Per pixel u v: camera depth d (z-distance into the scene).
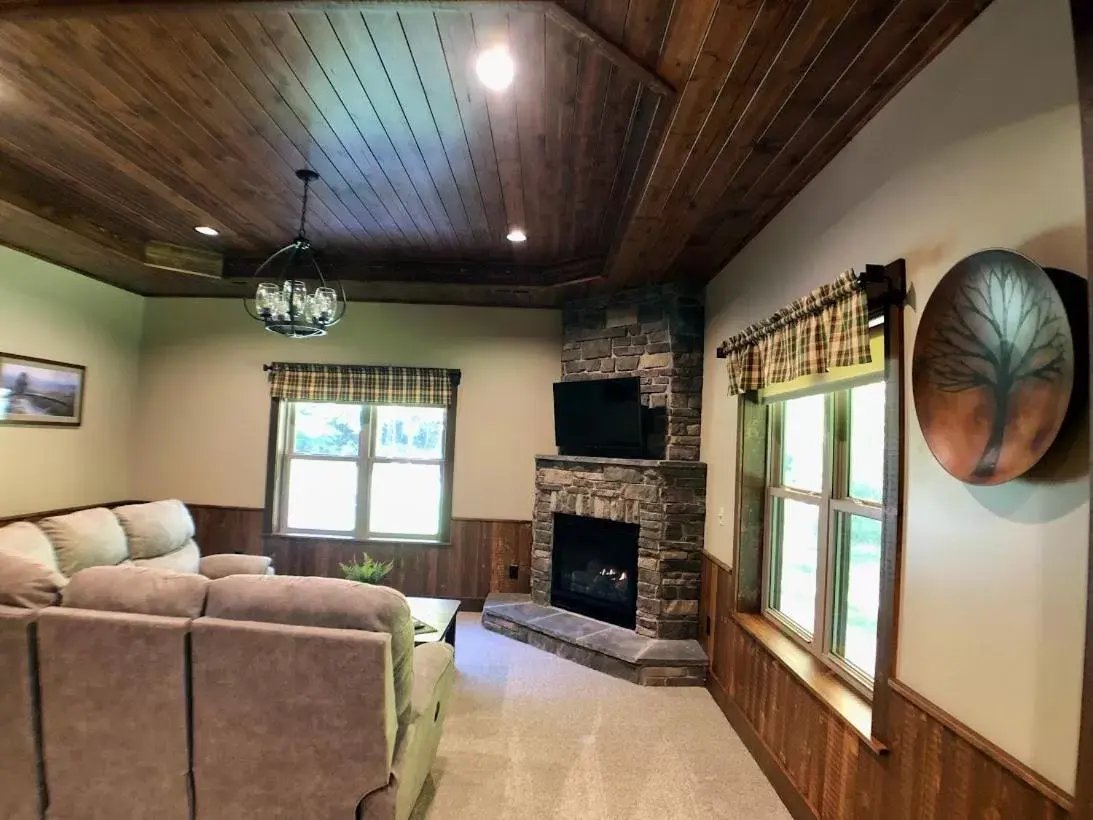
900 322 1.97
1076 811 1.19
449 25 2.04
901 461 1.93
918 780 1.75
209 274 4.90
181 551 3.97
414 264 4.95
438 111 2.61
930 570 1.77
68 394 5.00
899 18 1.72
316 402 5.77
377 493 5.77
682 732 3.31
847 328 2.17
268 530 5.72
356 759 1.97
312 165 3.18
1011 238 1.51
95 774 2.03
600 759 2.99
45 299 4.72
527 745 3.10
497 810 2.54
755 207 3.10
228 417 5.79
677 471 4.38
